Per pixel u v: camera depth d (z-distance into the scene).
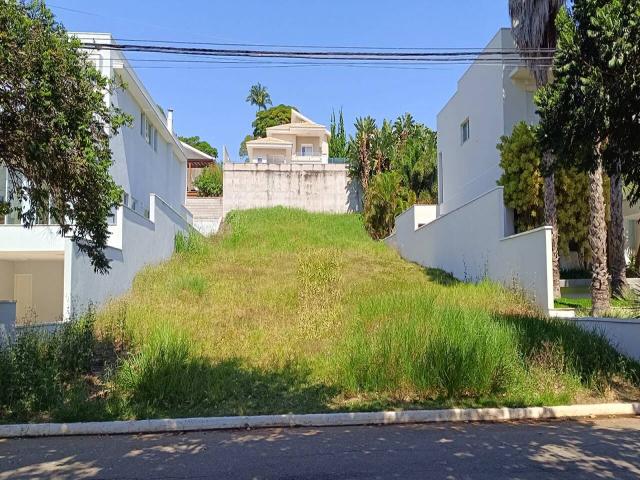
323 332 11.48
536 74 15.56
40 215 8.77
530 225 17.53
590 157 8.80
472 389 8.48
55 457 6.05
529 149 17.19
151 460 5.89
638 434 6.87
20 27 7.01
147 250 18.16
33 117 7.18
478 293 14.23
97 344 10.36
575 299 15.91
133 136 20.59
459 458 5.83
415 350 8.80
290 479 5.20
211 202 36.88
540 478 5.16
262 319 12.91
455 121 24.56
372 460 5.79
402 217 26.31
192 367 8.76
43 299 18.52
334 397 8.35
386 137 35.47
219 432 7.15
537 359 9.20
